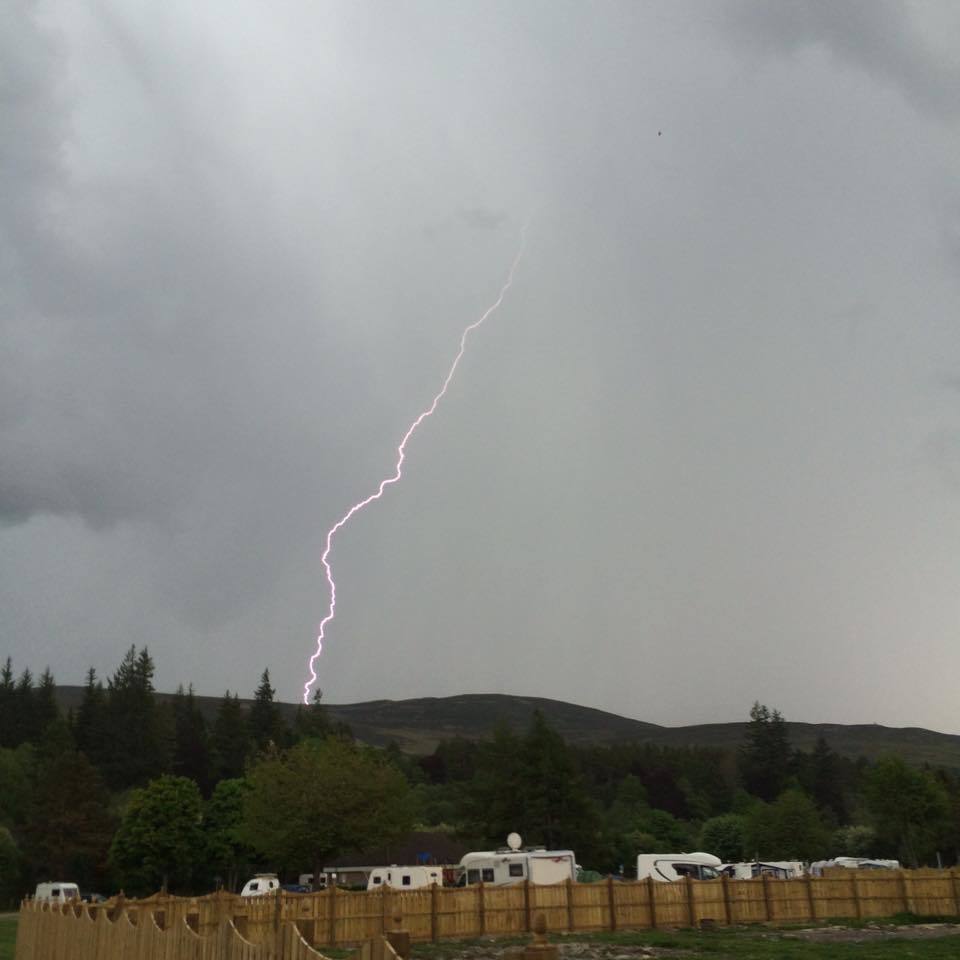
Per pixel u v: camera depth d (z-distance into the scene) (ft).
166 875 287.89
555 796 322.96
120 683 509.35
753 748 591.78
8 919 186.29
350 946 109.60
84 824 307.37
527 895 121.49
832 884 136.15
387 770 211.82
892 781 290.76
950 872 142.61
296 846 200.13
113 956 51.85
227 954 37.55
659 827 372.99
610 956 89.30
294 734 547.08
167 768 479.82
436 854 299.79
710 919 124.77
